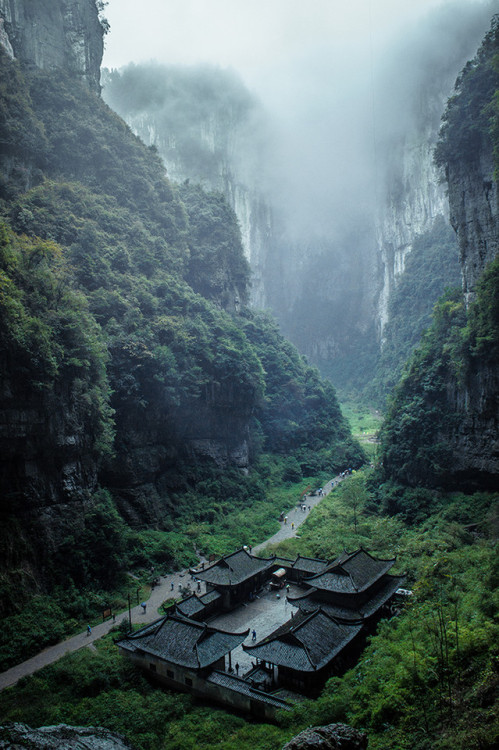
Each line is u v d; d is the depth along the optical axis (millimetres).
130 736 22156
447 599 27203
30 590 33938
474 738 13727
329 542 45219
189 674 25562
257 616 34531
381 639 25250
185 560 44469
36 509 37062
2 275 35719
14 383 35250
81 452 41156
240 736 21141
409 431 52656
